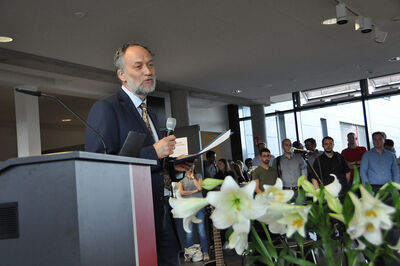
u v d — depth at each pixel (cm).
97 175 132
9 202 123
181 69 904
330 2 608
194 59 834
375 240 70
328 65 971
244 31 698
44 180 122
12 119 1288
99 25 615
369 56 922
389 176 584
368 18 657
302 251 84
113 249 135
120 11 575
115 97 232
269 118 1430
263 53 831
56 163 122
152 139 232
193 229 704
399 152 1206
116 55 251
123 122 222
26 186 122
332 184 84
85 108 1237
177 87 1081
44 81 902
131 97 243
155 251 166
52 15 568
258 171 696
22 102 876
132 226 150
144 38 687
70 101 1130
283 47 805
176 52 779
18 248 121
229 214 75
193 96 1220
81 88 972
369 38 790
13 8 536
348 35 765
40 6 538
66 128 1495
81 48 705
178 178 238
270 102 1419
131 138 186
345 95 1284
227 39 730
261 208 74
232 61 870
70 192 120
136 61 241
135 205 155
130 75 241
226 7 594
